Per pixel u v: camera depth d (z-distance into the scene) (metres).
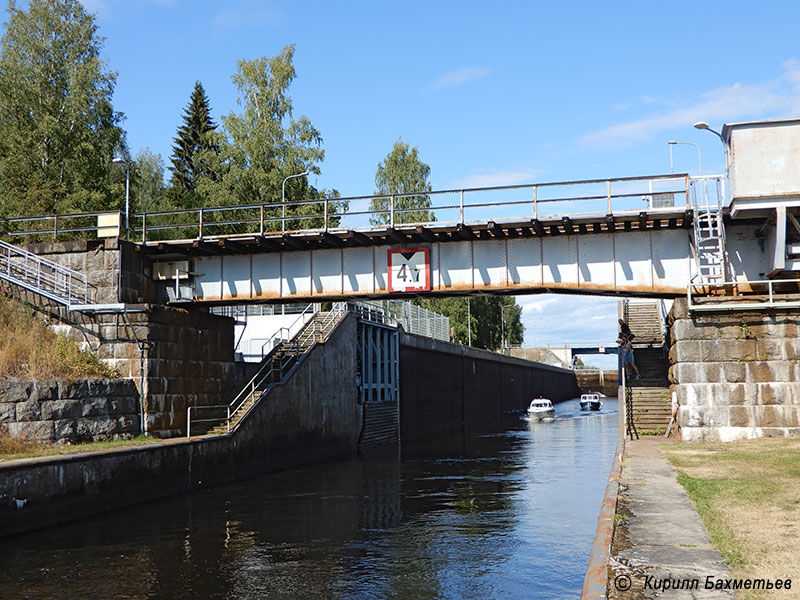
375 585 13.48
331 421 38.88
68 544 17.22
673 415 27.75
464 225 26.31
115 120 52.69
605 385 145.12
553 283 27.16
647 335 48.28
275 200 59.38
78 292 27.69
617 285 26.72
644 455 22.00
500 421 76.19
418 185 78.88
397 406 49.38
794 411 24.53
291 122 60.09
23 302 27.94
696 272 26.06
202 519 20.31
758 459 19.52
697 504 13.59
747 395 24.92
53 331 27.53
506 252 27.69
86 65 49.09
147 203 74.31
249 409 30.45
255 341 43.53
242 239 27.70
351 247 28.98
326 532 18.42
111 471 21.31
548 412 70.31
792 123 23.94
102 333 27.25
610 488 15.86
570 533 17.64
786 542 10.30
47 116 46.75
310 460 35.88
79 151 48.94
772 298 24.66
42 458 19.09
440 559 15.34
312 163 60.31
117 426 25.34
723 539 10.69
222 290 29.80
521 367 94.56
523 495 23.80
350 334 42.44
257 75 60.06
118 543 17.31
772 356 24.84
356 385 42.91
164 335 27.89
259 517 20.61
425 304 86.88
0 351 23.59
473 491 25.05
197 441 25.95
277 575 14.37
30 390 21.83
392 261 28.59
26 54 48.50
